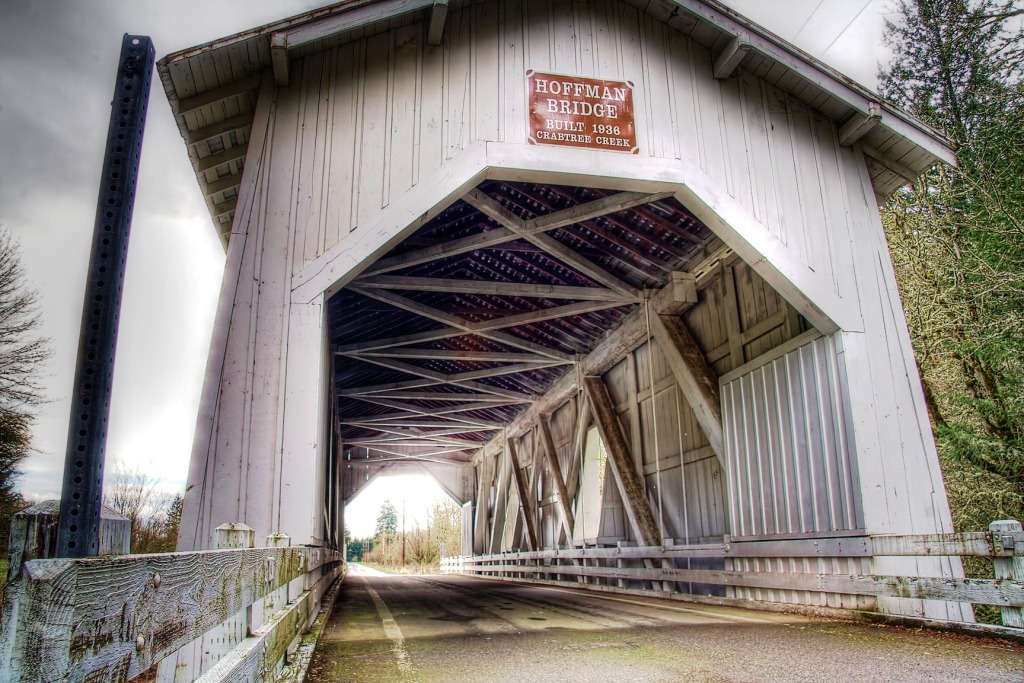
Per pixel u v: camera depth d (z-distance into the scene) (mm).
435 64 6387
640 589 10195
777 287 6785
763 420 7496
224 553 1438
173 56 5508
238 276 5555
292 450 5227
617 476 11406
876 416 6297
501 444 20531
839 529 6215
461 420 19125
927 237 9719
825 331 6680
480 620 6496
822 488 6488
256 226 5691
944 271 9180
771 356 7449
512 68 6531
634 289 10062
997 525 4332
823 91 7020
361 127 6098
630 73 6785
